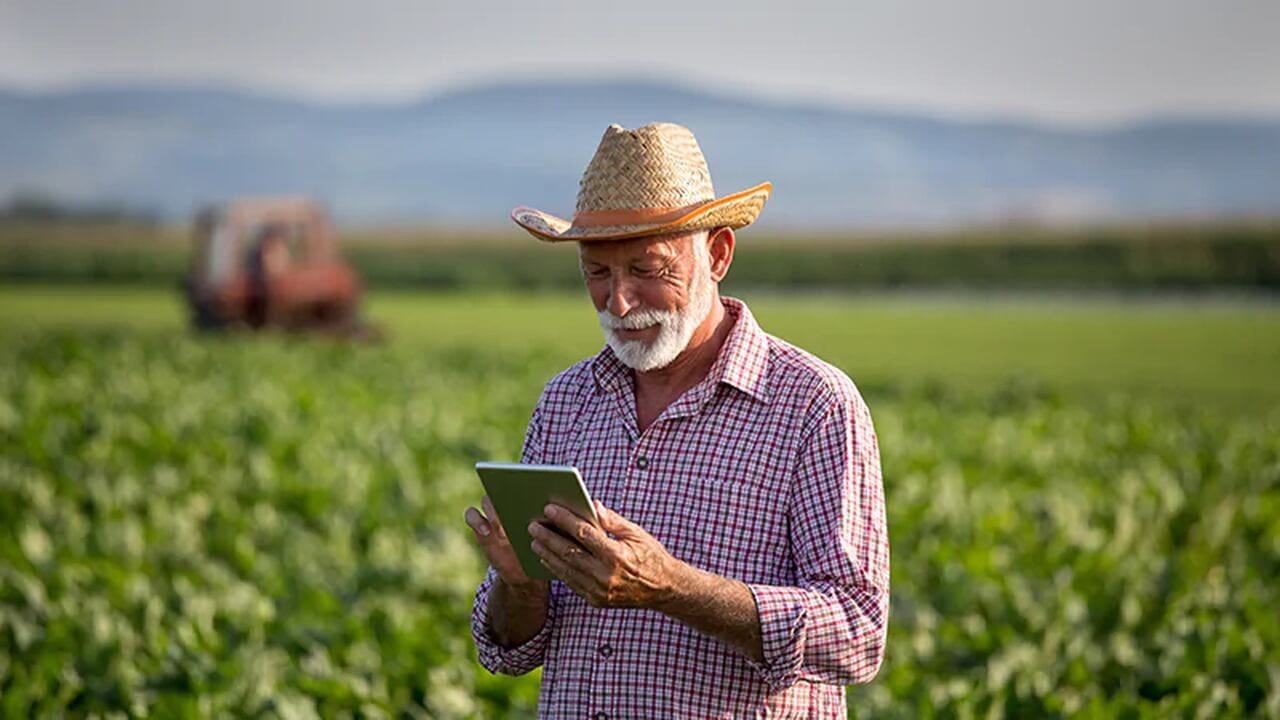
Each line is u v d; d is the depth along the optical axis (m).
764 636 3.31
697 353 3.65
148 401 14.77
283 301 28.84
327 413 14.12
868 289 67.88
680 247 3.48
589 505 3.25
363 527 8.98
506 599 3.65
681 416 3.58
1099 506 9.65
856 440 3.50
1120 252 68.12
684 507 3.54
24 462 11.20
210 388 15.98
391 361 20.80
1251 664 5.85
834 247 85.25
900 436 12.14
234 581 7.52
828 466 3.48
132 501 9.76
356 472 10.45
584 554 3.26
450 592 7.34
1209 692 5.55
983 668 6.15
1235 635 6.06
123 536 8.30
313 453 11.23
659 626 3.52
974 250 69.94
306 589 6.93
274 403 14.30
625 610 3.56
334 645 6.06
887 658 6.24
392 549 8.01
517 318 41.59
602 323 3.56
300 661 5.76
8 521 9.19
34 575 7.58
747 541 3.50
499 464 3.30
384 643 6.18
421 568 7.49
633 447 3.63
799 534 3.47
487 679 5.59
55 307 44.47
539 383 18.00
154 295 53.28
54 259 65.12
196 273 30.48
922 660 6.26
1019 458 11.88
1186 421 15.28
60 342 22.20
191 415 13.41
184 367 19.20
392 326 37.38
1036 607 6.82
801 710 3.55
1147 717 5.36
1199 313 47.19
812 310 49.34
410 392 16.55
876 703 5.54
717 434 3.56
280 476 10.40
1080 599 6.86
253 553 8.12
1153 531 9.09
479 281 60.16
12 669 5.99
